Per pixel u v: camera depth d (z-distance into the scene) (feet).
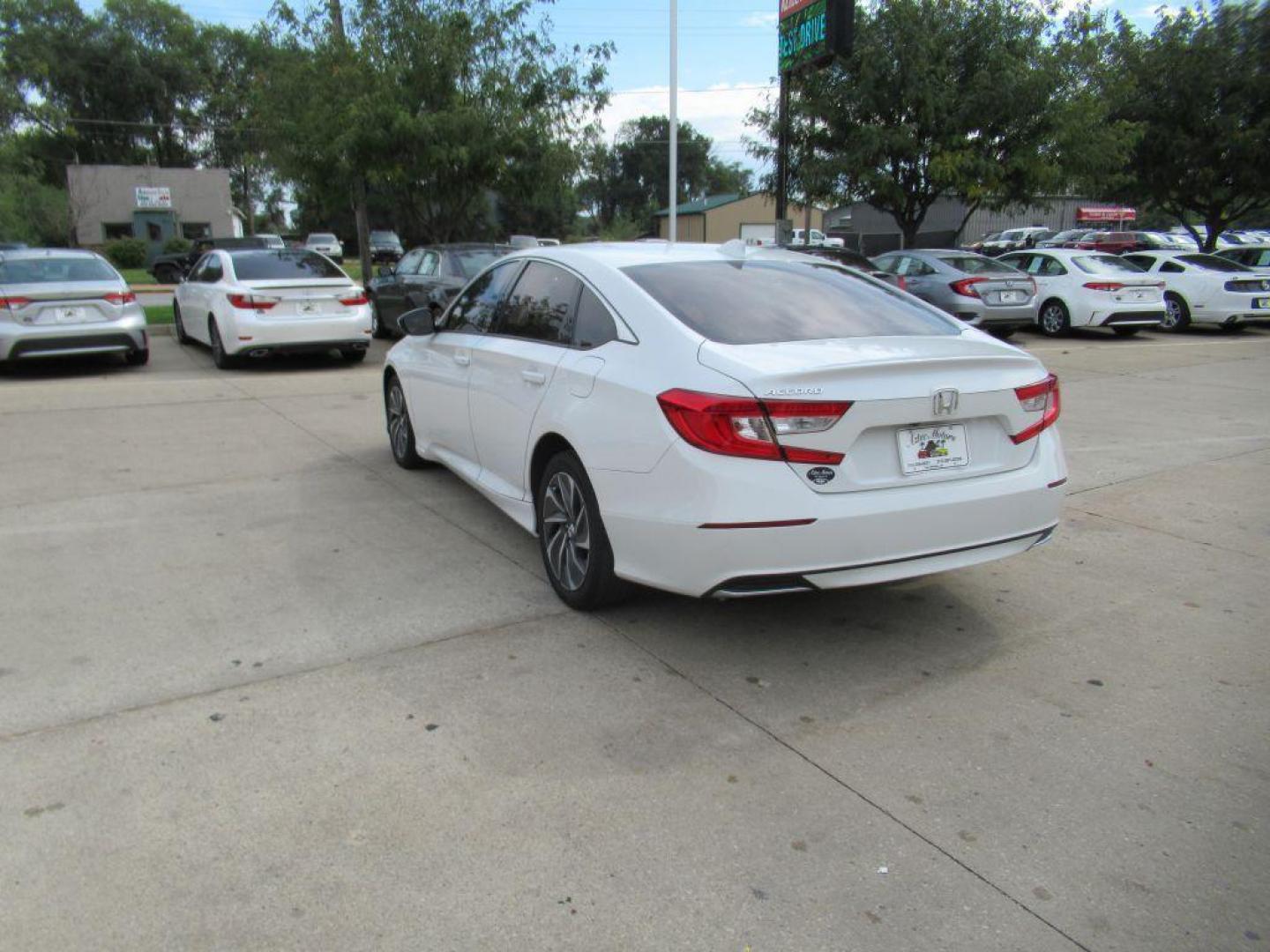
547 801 9.16
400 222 65.82
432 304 38.22
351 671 11.75
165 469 21.22
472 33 49.55
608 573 12.87
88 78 192.24
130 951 7.27
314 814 8.91
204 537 16.63
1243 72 61.98
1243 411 29.25
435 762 9.80
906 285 47.65
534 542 16.57
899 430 11.15
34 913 7.63
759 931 7.53
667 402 11.16
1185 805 9.18
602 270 13.76
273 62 52.11
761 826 8.83
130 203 155.94
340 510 18.25
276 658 12.07
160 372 35.99
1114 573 15.34
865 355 11.28
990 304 46.57
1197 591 14.58
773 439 10.55
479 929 7.52
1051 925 7.61
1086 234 108.06
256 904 7.77
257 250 38.52
